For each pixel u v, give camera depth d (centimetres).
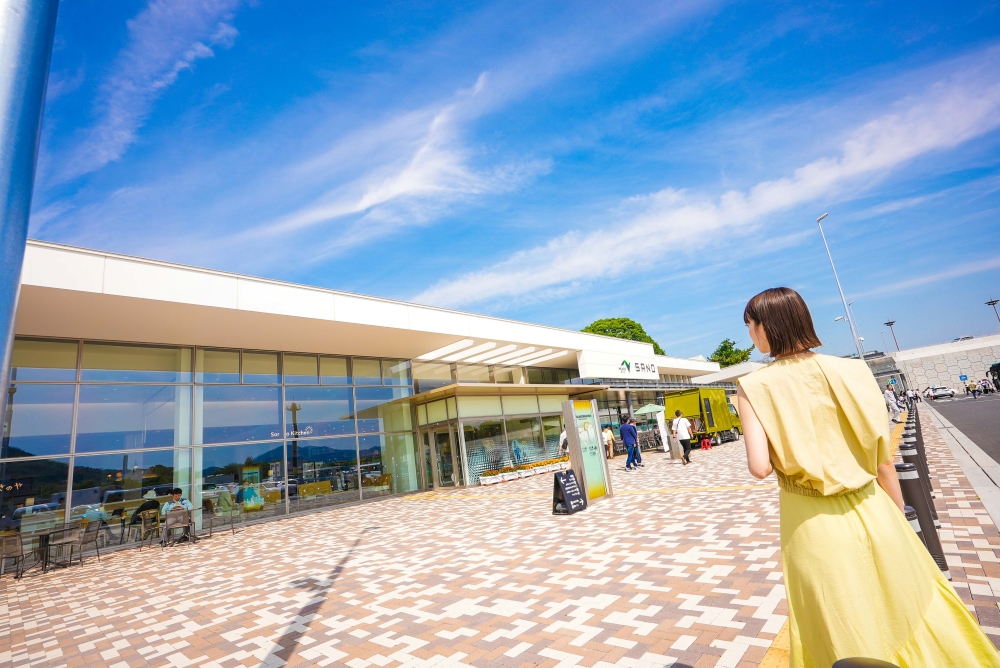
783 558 168
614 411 2934
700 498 959
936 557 400
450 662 386
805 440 159
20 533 1146
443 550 782
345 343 1709
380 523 1185
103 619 634
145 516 1319
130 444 1336
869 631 142
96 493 1262
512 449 2155
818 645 153
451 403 1961
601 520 864
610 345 2772
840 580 148
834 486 155
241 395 1566
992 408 2375
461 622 465
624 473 1681
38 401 1225
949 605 152
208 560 963
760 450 163
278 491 1577
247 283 1311
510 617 460
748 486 1030
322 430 1725
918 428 827
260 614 571
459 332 1848
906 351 6869
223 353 1557
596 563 594
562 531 810
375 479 1838
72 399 1273
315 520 1402
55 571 1034
